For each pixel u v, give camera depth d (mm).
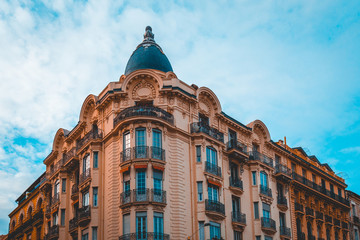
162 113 44281
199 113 48562
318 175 66688
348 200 72125
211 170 45500
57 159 58781
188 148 45625
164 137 43562
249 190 50844
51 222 52938
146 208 40125
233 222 46469
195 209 43562
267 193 51844
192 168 45156
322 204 64250
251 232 48969
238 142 51406
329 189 68875
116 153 44500
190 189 44188
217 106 50312
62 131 57781
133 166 41656
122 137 43781
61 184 52375
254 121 55094
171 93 46031
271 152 57156
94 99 49250
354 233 71875
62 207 51250
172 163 43594
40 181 64125
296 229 55688
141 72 46375
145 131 42938
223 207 45188
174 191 42656
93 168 45750
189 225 42625
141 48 52656
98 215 43750
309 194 61469
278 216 53156
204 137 46125
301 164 62875
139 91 46625
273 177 54938
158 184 41844
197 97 48094
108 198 43531
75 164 50906
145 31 55625
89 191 45188
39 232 58750
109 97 46656
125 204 40562
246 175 51312
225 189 47469
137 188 41062
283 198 55062
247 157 50812
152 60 50906
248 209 49656
